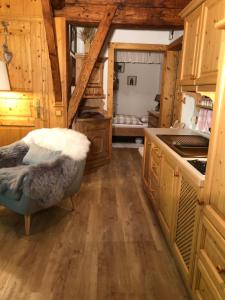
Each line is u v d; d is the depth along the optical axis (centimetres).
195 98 315
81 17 343
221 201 129
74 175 265
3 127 376
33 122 374
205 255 145
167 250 225
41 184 228
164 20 345
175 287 184
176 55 460
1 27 341
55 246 225
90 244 230
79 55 422
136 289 181
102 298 172
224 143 127
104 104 482
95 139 434
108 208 300
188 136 291
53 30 297
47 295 172
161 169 251
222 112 129
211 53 192
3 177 237
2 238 234
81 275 192
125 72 734
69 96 392
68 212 287
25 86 362
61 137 278
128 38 459
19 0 333
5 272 192
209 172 141
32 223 261
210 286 136
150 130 329
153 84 743
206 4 203
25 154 295
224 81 128
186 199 180
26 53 350
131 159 505
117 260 210
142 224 267
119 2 338
